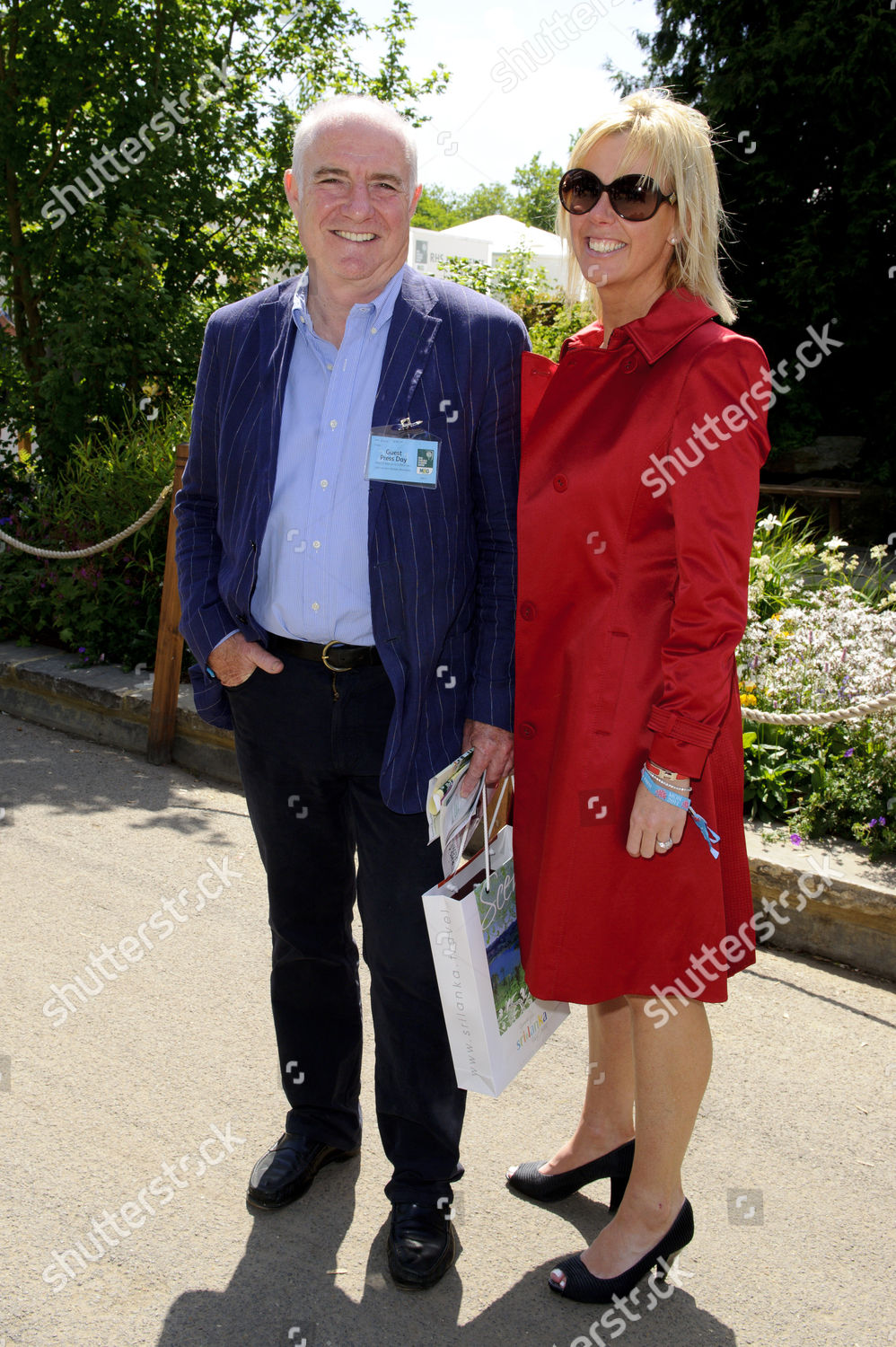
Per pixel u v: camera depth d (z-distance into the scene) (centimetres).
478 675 210
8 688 581
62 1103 256
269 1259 214
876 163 1215
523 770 204
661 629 187
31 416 780
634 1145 216
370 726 206
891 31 1148
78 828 421
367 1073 276
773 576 552
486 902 195
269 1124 252
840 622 471
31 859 389
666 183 178
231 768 482
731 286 1319
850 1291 208
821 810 380
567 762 193
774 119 1252
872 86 1174
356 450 198
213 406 212
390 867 208
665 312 183
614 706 188
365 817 211
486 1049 196
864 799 371
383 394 195
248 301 213
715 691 177
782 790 390
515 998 205
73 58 781
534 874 204
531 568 196
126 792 465
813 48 1178
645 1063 201
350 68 1023
